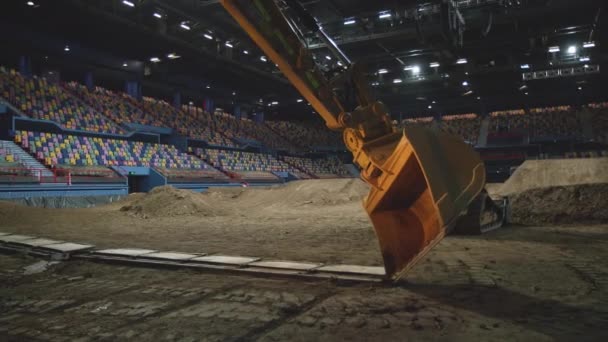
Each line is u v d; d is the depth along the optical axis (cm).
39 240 813
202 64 3881
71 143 2775
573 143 4600
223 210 1755
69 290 465
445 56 3559
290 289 449
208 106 4788
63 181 2255
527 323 328
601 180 1712
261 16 453
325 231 1095
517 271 531
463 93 4762
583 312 355
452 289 436
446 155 375
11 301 421
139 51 3525
